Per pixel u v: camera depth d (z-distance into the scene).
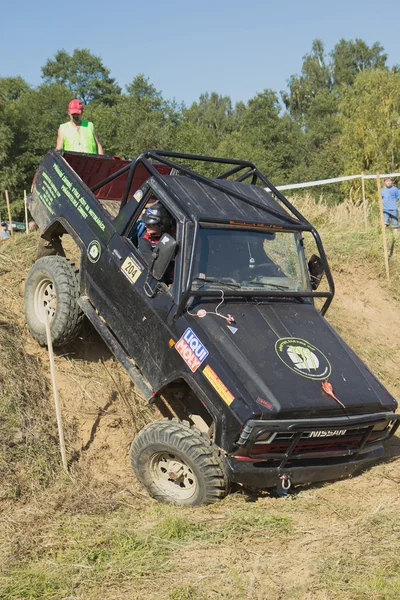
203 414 5.95
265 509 5.07
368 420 5.28
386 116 39.38
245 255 5.84
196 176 6.19
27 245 9.37
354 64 85.12
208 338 5.18
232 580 3.99
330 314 10.09
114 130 42.19
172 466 5.26
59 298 6.62
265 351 5.22
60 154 7.24
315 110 68.69
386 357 9.64
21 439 5.77
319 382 5.20
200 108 100.06
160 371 5.54
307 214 14.92
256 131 55.09
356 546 4.40
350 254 11.51
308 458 5.17
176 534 4.58
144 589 3.91
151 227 5.79
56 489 5.38
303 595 3.83
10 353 6.77
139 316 5.78
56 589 3.92
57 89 53.94
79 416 6.50
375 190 35.38
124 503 5.24
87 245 6.53
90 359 7.26
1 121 44.03
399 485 5.70
